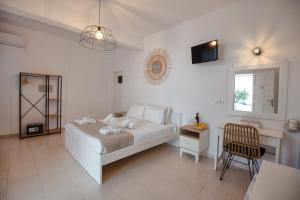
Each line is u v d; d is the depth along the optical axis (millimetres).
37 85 4215
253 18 2562
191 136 3016
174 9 2922
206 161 2941
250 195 898
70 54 4758
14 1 2217
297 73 2225
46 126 4391
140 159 2967
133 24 3521
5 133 3836
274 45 2391
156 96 4074
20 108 3877
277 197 879
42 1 2459
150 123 3533
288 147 2314
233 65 2781
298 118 2230
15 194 1869
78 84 4988
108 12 2998
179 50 3557
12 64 3832
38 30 4055
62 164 2615
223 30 2889
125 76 5016
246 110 2672
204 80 3168
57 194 1909
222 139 2605
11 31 3738
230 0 2633
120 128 2670
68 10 2738
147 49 4238
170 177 2377
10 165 2525
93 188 2051
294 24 2232
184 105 3504
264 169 1172
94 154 2219
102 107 5609
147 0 2629
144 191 2037
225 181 2307
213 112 3066
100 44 5141
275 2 2365
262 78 2506
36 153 2996
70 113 4871
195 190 2088
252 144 2094
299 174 1111
